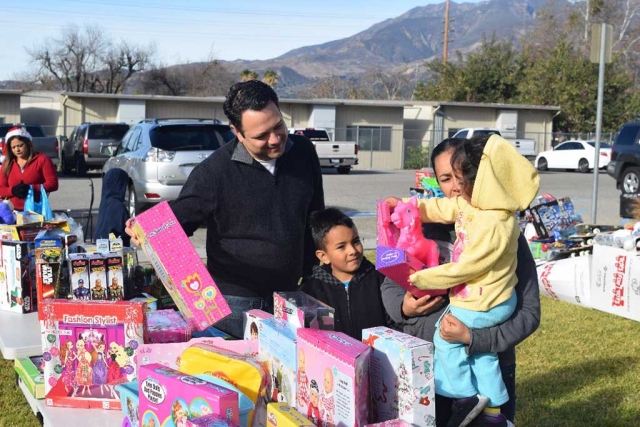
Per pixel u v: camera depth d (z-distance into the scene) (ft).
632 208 25.68
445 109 110.11
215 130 37.50
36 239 12.64
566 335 19.71
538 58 153.89
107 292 11.80
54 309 8.92
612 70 133.69
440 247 8.21
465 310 7.56
